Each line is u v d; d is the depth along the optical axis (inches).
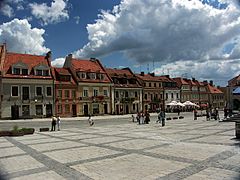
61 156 523.5
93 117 2171.5
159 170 386.6
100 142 706.2
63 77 2231.8
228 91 2162.9
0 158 527.5
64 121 1745.8
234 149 524.4
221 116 1983.3
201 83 4099.4
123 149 577.3
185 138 725.9
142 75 3147.1
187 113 2888.8
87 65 2522.1
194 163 418.9
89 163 450.9
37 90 2037.4
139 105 2888.8
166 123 1395.2
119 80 2733.8
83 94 2331.4
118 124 1477.6
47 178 368.5
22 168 433.7
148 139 731.4
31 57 2160.4
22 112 1955.0
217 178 335.0
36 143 741.3
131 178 353.7
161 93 3201.3
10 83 1913.1
